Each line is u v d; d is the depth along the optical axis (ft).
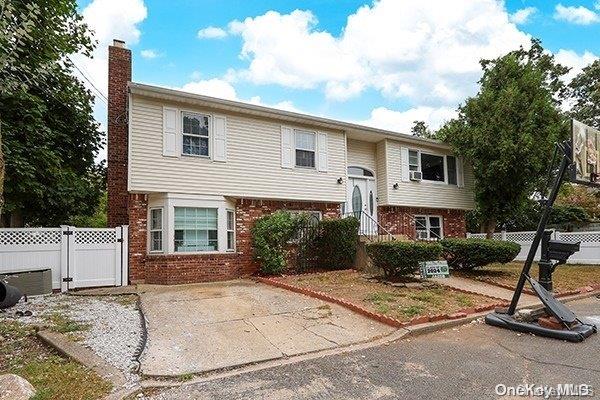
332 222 39.83
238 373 14.34
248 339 18.17
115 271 33.19
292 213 41.52
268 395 12.39
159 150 35.27
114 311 23.25
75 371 13.91
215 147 38.09
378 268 37.40
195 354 16.14
